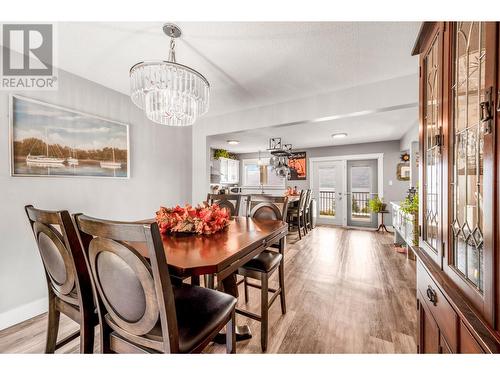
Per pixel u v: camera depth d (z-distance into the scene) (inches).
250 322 70.6
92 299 41.7
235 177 294.7
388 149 214.8
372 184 225.3
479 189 27.4
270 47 70.3
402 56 74.5
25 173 72.2
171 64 58.3
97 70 83.8
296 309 76.7
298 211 175.5
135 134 110.0
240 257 44.2
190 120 82.2
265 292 58.9
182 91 66.4
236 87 97.5
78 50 72.0
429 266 40.1
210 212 59.7
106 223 28.2
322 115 103.2
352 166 235.3
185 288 45.9
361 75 87.0
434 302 36.7
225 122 132.0
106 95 96.9
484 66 26.0
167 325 28.3
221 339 60.9
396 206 156.5
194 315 37.4
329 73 85.7
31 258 73.9
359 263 122.0
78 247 39.8
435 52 41.8
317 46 69.7
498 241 22.1
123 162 103.2
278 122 114.8
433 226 42.4
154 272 27.3
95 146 92.0
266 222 76.7
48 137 77.7
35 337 64.0
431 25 42.6
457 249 32.4
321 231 210.7
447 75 35.1
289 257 132.5
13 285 70.2
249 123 123.7
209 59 76.8
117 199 101.2
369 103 93.0
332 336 63.1
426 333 42.6
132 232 26.9
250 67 81.9
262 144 237.5
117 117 101.4
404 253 139.7
